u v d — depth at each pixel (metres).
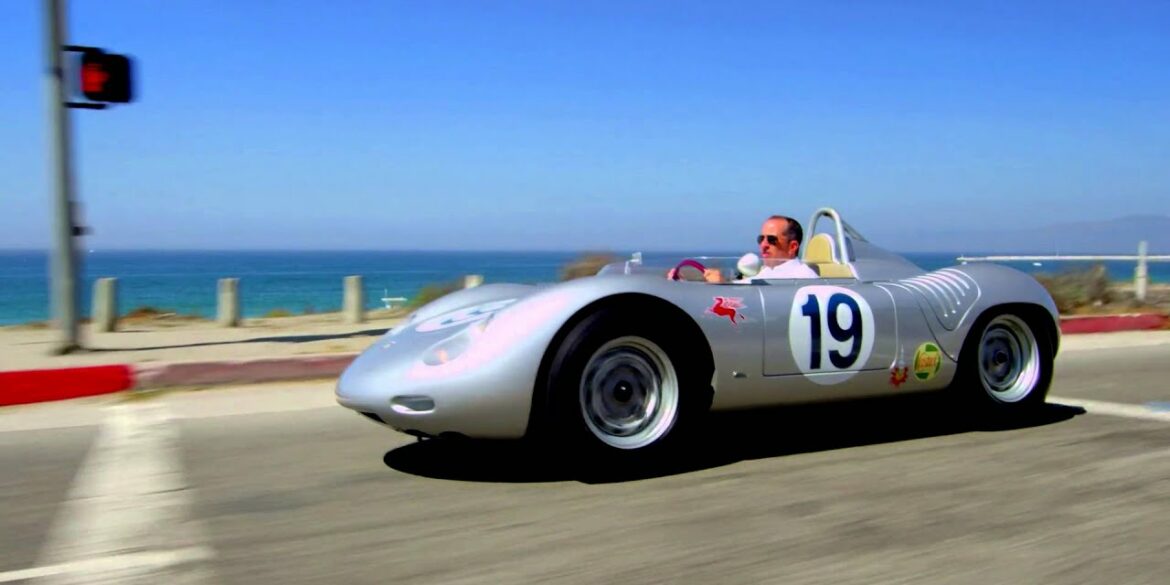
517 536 3.19
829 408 4.47
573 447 3.73
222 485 3.98
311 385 7.07
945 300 4.62
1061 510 3.43
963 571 2.81
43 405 6.27
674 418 3.94
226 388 6.91
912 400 4.68
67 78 7.75
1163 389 6.40
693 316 3.94
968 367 4.68
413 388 3.64
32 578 2.85
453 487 3.86
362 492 3.82
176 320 12.10
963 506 3.48
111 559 3.02
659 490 3.74
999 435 4.75
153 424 5.46
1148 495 3.62
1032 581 2.73
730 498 3.61
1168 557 2.93
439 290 13.41
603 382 3.84
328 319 12.09
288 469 4.26
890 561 2.90
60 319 7.80
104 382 6.68
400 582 2.78
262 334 9.67
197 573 2.88
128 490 3.91
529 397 3.66
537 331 3.66
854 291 4.43
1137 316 11.40
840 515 3.38
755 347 4.08
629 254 4.91
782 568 2.85
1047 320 4.91
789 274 4.66
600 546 3.07
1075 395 6.10
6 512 3.60
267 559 3.00
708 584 2.72
